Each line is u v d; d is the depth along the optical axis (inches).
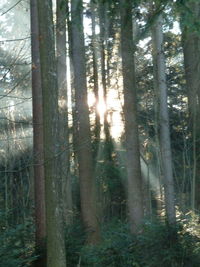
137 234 515.8
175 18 482.6
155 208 1365.7
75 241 533.6
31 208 978.1
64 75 733.9
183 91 1237.1
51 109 355.9
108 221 1280.8
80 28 528.4
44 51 359.6
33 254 518.6
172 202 617.9
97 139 1157.1
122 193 1402.6
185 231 479.2
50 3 365.4
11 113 1057.5
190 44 684.1
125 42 613.3
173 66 1113.4
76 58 742.5
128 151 604.7
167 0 465.7
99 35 1104.8
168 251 451.8
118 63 1199.6
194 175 698.8
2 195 1141.1
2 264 420.5
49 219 349.4
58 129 358.3
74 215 859.4
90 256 510.3
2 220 514.3
